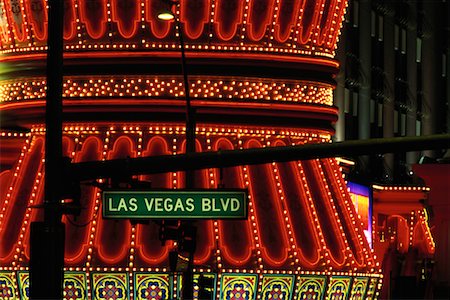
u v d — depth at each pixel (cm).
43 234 2408
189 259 3809
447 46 10550
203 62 4997
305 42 5212
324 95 5359
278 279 4641
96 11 5028
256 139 5072
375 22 9794
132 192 2545
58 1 2481
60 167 2431
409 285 6500
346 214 5056
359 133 9569
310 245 4769
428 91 10400
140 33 5012
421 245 7775
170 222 3725
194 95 5003
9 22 5212
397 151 2294
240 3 5050
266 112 5075
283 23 5134
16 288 4653
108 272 4556
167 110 4959
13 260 4653
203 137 5006
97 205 4712
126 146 4941
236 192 2542
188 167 2414
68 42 5069
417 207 7756
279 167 4984
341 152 2322
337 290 4772
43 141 5109
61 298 2414
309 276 4684
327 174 5178
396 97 10169
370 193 6612
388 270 6575
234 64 5034
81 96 5000
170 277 4538
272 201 4844
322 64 5253
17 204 4859
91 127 5022
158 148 4941
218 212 2541
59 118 2462
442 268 6950
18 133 5338
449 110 10550
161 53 4966
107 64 5000
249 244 4666
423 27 10388
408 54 10281
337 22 5366
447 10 10556
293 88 5181
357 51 9525
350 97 9469
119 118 4975
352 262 4828
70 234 4653
